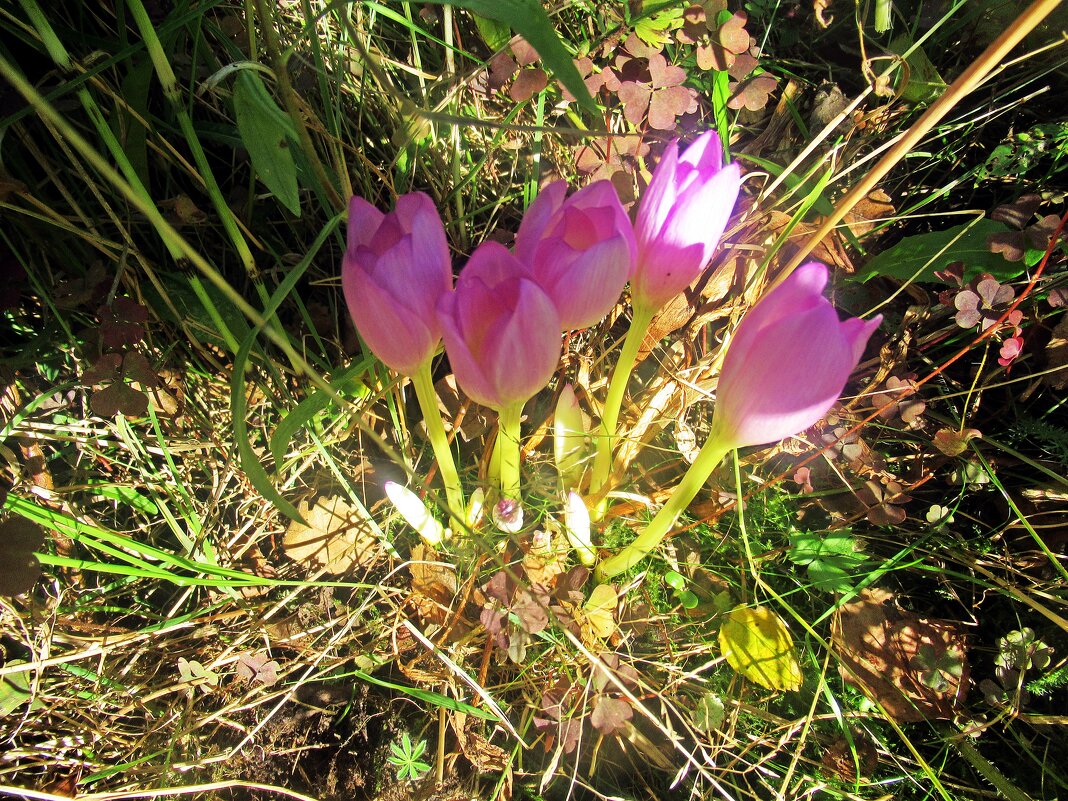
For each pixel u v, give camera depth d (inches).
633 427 13.2
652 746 11.2
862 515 12.9
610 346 13.8
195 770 11.1
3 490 10.6
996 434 13.6
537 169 13.2
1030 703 11.9
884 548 13.1
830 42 16.5
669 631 12.4
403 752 11.1
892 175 15.2
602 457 11.8
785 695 11.9
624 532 12.9
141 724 11.5
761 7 16.3
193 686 11.4
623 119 14.4
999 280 13.4
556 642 11.4
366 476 13.2
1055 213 14.1
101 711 11.2
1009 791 10.7
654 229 9.4
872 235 14.7
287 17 13.9
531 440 13.0
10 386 11.9
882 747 11.4
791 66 16.5
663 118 13.1
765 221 13.7
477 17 12.0
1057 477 12.1
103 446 12.6
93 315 12.6
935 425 13.6
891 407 13.4
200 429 12.9
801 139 15.6
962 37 15.8
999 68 13.2
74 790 10.7
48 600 11.4
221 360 13.1
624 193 13.6
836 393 8.1
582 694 11.3
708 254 9.5
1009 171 14.6
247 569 12.5
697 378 13.1
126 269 11.8
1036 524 12.7
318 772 11.3
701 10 12.6
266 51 13.3
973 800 11.1
